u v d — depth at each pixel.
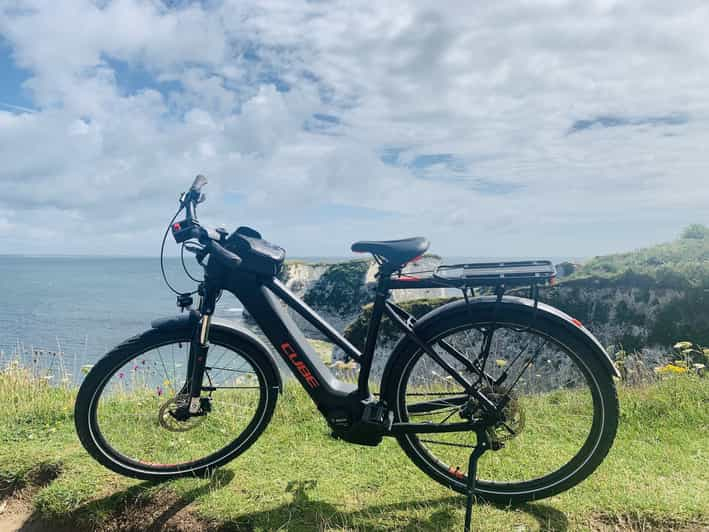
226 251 2.48
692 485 2.52
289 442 3.17
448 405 2.44
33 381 4.69
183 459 2.88
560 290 16.09
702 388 3.71
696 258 15.40
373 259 2.43
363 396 2.49
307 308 2.55
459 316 2.34
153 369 3.48
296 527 2.33
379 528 2.30
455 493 2.56
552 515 2.35
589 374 2.29
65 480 2.81
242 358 2.74
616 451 2.92
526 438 3.04
